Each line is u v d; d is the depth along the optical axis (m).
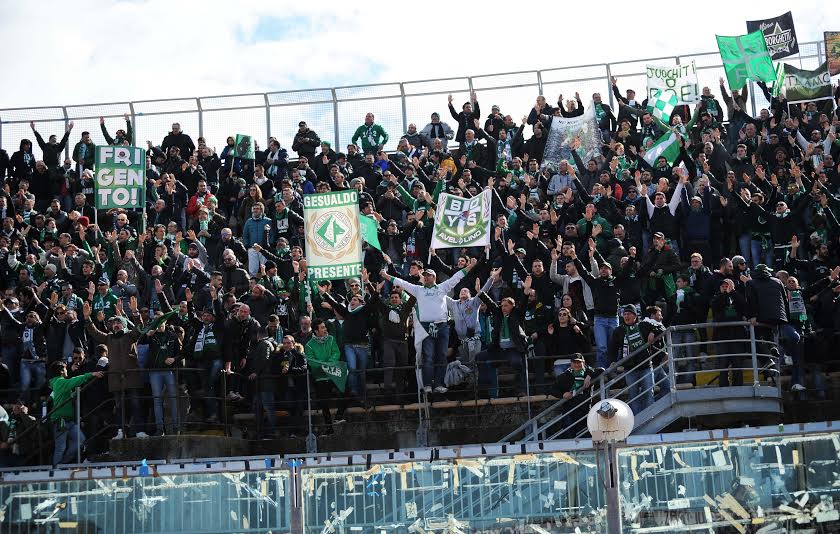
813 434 27.22
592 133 52.62
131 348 38.12
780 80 56.72
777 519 27.02
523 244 45.62
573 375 36.25
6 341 41.53
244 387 39.06
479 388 37.94
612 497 27.11
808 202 44.72
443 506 27.36
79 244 49.00
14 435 38.09
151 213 53.09
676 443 27.27
